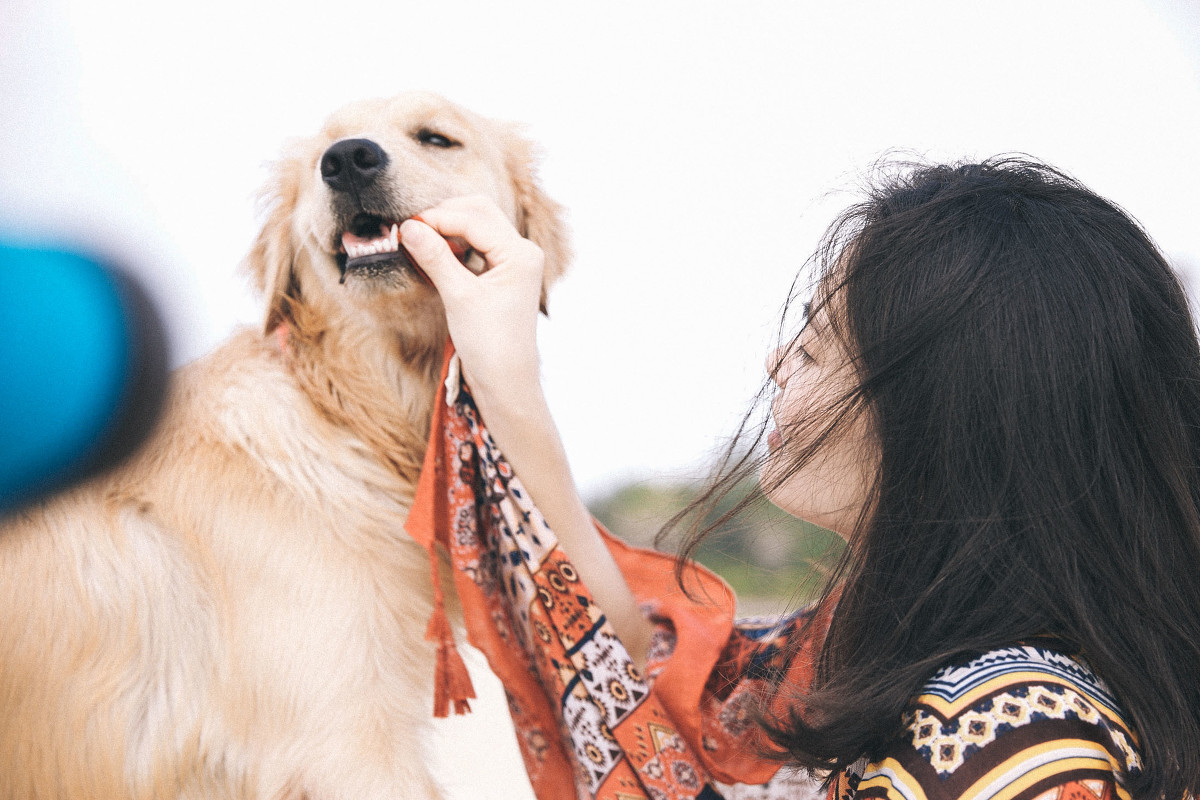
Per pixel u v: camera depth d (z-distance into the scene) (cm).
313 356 183
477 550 147
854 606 102
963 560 90
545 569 139
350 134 185
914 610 92
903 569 96
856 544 104
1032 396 90
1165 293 98
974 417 91
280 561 166
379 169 172
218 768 167
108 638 165
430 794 170
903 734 88
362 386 183
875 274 98
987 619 90
